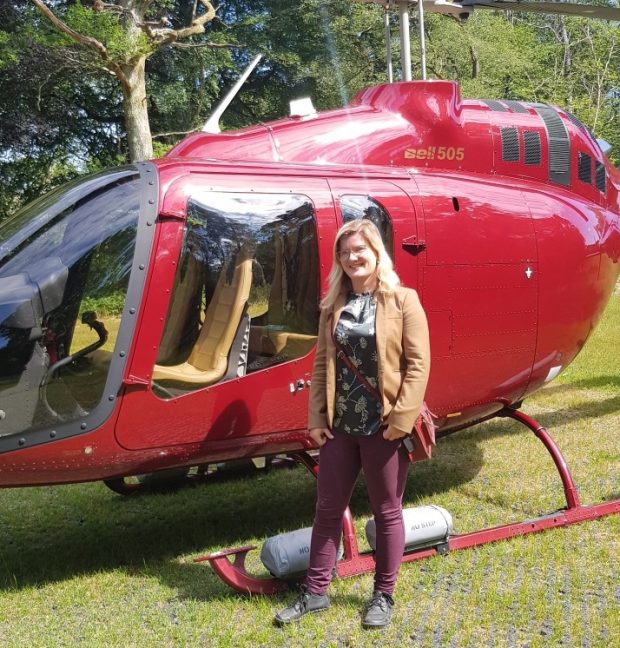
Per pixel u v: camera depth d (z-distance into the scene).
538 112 4.44
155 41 11.22
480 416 4.26
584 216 4.20
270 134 3.73
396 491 2.81
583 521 3.82
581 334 4.29
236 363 3.28
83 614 3.09
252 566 3.49
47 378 2.97
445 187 3.80
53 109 18.33
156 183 3.16
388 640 2.78
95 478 3.23
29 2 15.68
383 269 2.73
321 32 20.28
